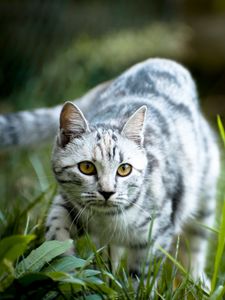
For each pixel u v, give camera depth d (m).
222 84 11.27
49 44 9.43
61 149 4.05
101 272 3.61
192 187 4.75
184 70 5.24
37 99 8.36
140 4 10.70
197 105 5.22
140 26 10.18
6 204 5.28
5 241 3.27
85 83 8.86
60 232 4.10
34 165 6.23
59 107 5.68
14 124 5.46
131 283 3.74
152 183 4.14
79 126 4.03
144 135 4.30
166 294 3.73
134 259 4.27
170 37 9.97
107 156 3.89
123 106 4.50
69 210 4.16
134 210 4.07
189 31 10.92
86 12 9.97
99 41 9.40
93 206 3.97
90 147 3.94
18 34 9.42
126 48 9.31
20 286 3.33
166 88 4.84
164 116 4.57
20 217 4.60
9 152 6.85
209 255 5.36
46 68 8.83
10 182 6.41
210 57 11.25
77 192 4.00
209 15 11.68
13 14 9.68
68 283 3.42
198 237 5.27
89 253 3.96
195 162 4.74
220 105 10.54
